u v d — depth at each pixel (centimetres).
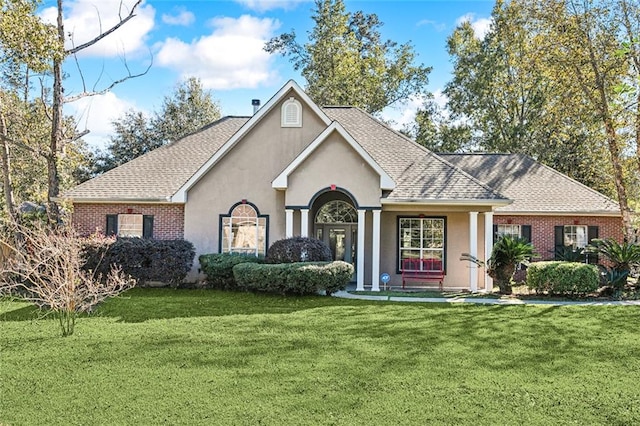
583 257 2175
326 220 2131
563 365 920
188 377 842
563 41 2098
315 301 1548
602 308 1486
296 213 2009
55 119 1948
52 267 1240
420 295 1728
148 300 1566
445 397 752
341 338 1098
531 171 2531
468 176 1988
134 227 2100
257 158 2058
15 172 3053
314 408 707
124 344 1058
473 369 889
